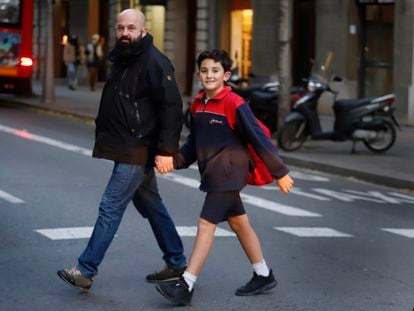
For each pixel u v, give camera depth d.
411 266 10.11
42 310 8.14
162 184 15.44
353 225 12.53
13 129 23.89
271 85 22.77
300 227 12.17
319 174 18.41
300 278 9.42
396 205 14.59
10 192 14.10
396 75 27.25
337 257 10.45
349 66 29.42
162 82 8.36
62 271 8.54
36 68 48.41
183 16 38.22
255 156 8.24
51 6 31.75
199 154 8.23
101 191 14.41
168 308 8.24
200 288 8.92
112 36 42.88
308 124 20.42
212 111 8.20
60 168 16.86
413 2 26.56
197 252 8.26
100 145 8.54
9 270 9.47
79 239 10.94
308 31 31.67
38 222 11.87
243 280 9.24
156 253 10.31
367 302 8.59
